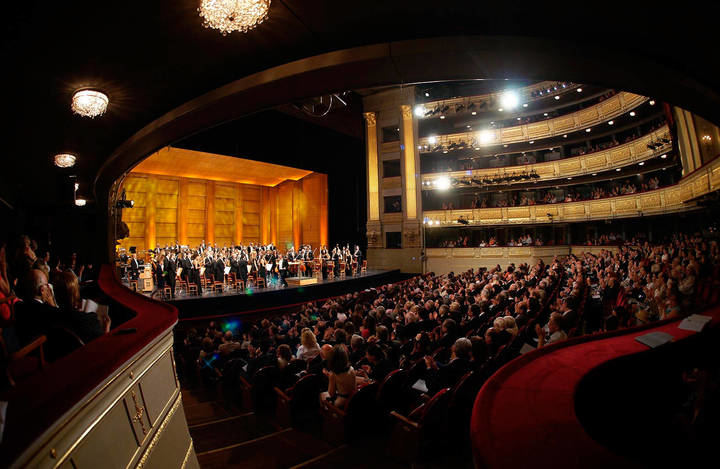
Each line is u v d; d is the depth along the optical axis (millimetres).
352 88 5535
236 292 14453
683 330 3180
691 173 13156
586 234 24188
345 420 3984
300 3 4043
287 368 5367
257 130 19797
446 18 4312
